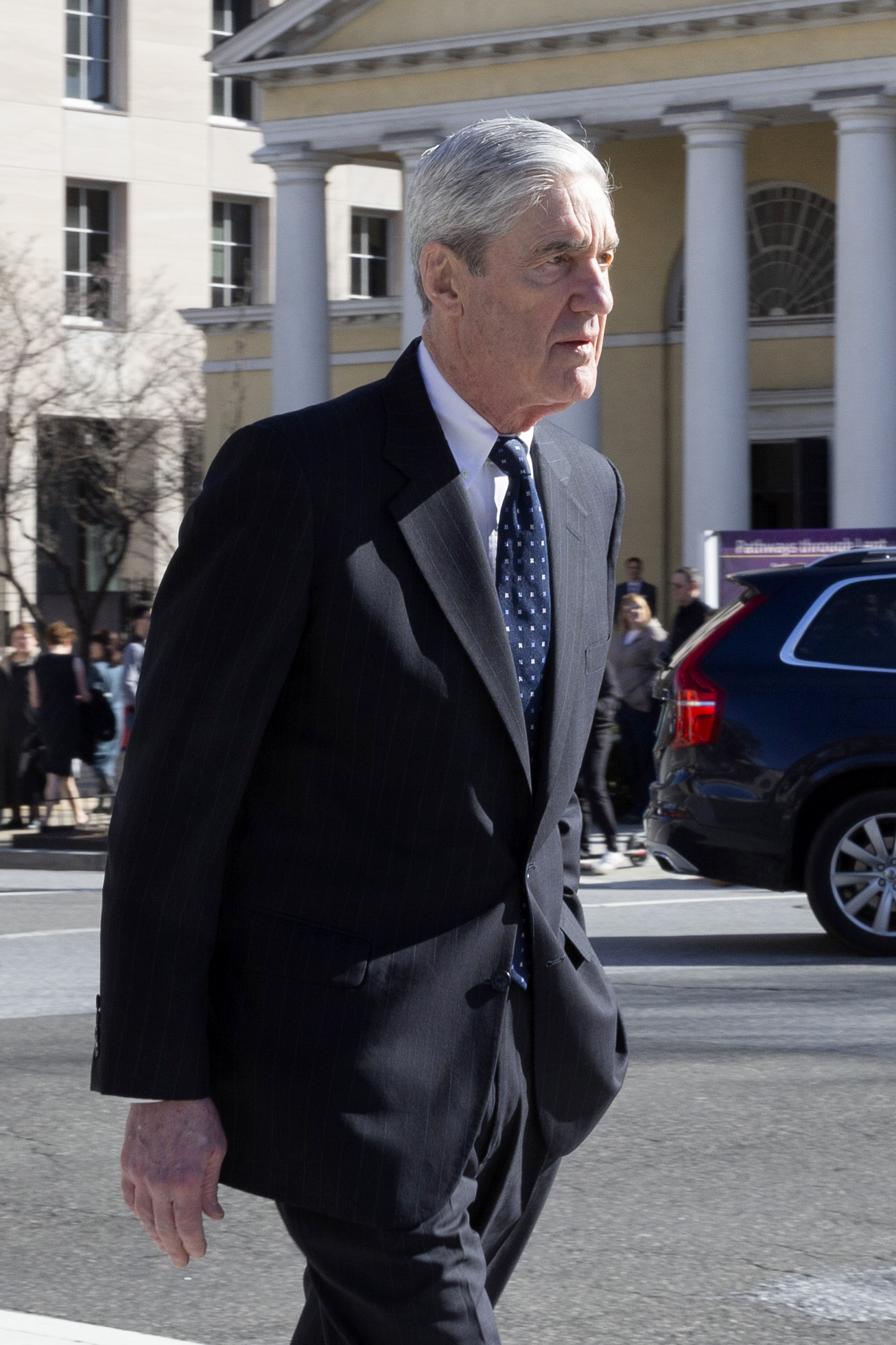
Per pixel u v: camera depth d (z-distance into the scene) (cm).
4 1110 669
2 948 1059
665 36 2638
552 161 245
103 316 4047
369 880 245
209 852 241
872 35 2511
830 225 2925
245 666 238
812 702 985
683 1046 759
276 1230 536
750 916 1178
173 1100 240
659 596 3058
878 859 990
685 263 2661
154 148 4328
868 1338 443
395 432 249
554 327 248
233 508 241
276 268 2992
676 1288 478
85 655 3127
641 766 1680
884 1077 703
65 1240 527
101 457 3288
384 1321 246
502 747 248
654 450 3067
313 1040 243
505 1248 278
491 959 250
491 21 2775
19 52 4150
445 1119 245
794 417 2966
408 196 255
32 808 1841
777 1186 565
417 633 243
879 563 1006
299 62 2909
